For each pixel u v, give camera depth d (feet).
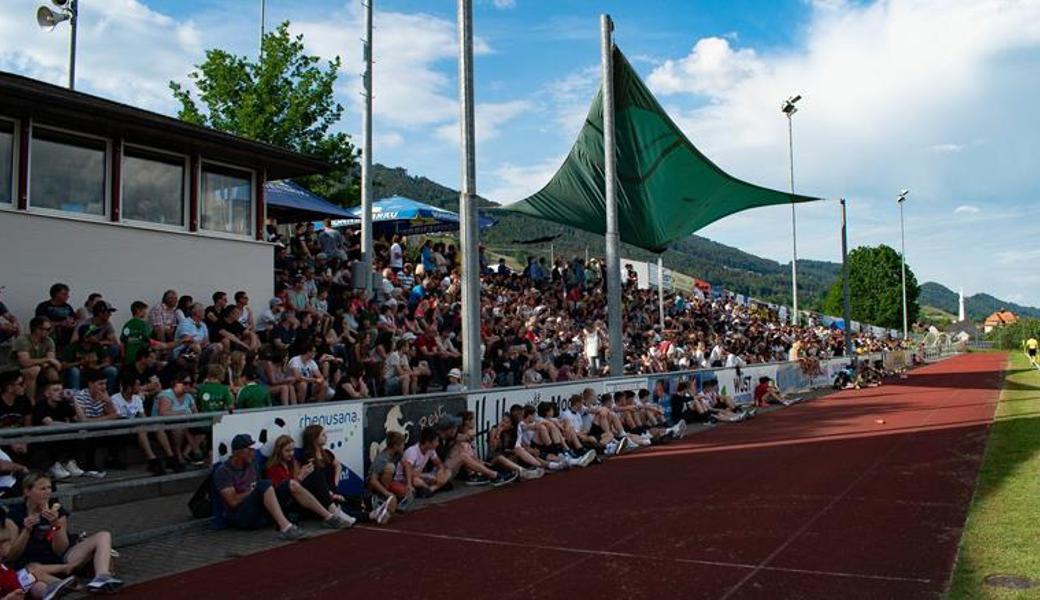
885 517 27.04
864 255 322.34
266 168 50.19
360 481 33.09
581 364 67.77
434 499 33.40
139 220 43.73
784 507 29.40
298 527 27.68
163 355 38.22
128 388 33.99
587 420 47.06
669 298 118.32
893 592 19.04
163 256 44.42
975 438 46.34
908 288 320.91
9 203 38.60
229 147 45.96
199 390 33.30
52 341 33.78
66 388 33.50
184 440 33.14
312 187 90.02
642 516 28.81
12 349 33.04
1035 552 21.36
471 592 20.30
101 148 42.19
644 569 21.85
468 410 39.88
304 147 84.23
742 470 38.60
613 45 58.13
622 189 68.18
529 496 33.76
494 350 57.31
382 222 90.17
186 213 45.93
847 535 24.77
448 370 53.98
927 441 46.09
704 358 82.23
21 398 30.66
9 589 19.16
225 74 83.15
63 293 36.63
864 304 317.42
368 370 44.19
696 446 49.06
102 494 29.91
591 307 95.35
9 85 35.81
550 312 82.28
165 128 42.32
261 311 49.24
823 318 213.87
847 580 20.15
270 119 82.28
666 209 72.13
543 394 46.14
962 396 78.79
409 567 22.89
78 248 40.78
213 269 46.85
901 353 146.61
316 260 60.54
